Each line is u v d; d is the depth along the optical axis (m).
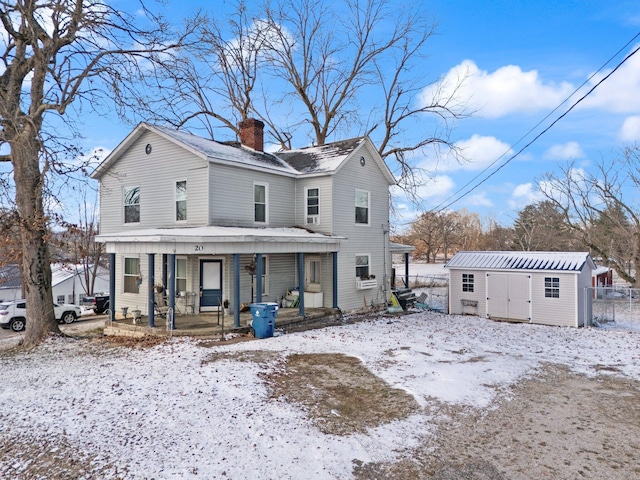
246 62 28.33
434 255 64.75
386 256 20.06
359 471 5.07
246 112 29.17
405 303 20.95
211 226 14.08
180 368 8.88
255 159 16.70
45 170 11.85
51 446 5.60
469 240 65.50
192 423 6.22
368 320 16.45
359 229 18.28
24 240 13.16
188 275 14.84
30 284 13.12
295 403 7.13
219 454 5.36
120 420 6.34
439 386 8.09
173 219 15.21
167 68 14.06
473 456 5.49
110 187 17.28
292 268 17.39
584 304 17.14
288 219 17.41
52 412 6.68
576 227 31.47
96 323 20.69
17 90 12.98
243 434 5.89
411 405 7.16
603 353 11.37
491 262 18.59
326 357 10.12
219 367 8.90
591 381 8.75
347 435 5.98
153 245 12.45
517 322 17.48
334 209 16.81
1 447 5.62
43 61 12.42
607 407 7.28
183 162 14.94
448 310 19.58
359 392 7.73
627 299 27.22
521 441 5.95
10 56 13.09
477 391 7.90
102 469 5.04
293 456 5.34
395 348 11.19
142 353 10.42
